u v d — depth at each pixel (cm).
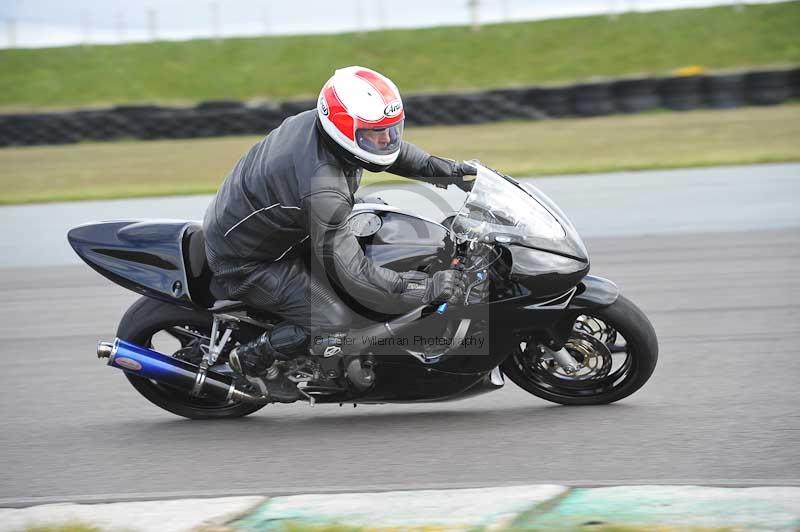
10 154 7138
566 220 1717
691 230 3622
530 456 1551
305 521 1270
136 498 1412
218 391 1745
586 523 1217
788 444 1546
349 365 1658
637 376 1745
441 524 1237
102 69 10400
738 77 7075
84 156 6825
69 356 2362
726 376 1945
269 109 7231
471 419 1773
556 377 1817
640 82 7131
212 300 1738
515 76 9544
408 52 10206
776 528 1184
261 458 1611
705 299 2622
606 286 1720
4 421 1872
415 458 1572
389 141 1551
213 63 10381
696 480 1398
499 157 5775
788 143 5662
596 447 1577
